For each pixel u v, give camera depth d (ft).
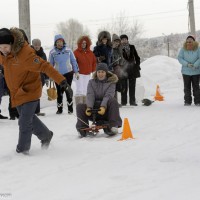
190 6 87.35
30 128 19.69
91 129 24.77
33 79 19.39
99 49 38.45
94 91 25.91
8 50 18.45
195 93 40.91
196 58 40.57
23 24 45.19
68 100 36.35
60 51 35.55
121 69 40.24
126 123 24.13
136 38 197.88
